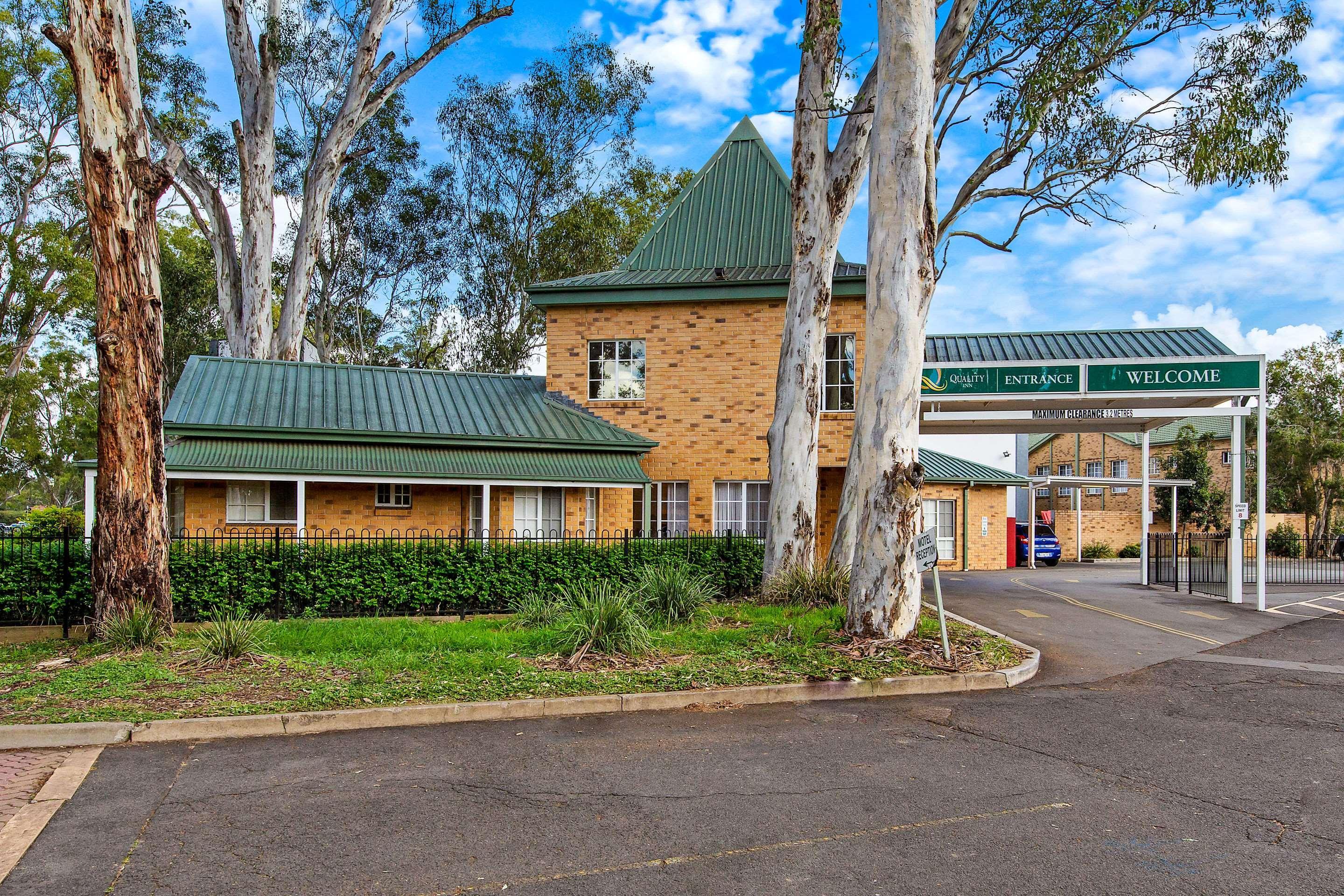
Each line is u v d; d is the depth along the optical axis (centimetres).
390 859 474
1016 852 483
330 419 1623
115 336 1020
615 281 1875
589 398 1873
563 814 543
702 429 1827
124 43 1004
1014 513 2975
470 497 1733
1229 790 592
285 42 2622
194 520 1584
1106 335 1959
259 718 736
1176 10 1332
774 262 1961
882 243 1039
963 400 1741
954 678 918
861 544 1052
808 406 1426
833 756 668
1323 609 1670
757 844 495
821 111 1389
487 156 3241
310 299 3541
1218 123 1356
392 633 1083
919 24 1028
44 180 3662
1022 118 1391
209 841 500
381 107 3145
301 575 1268
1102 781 610
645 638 1006
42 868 464
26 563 1166
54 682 852
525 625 1168
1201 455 3691
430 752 679
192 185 2567
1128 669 1041
